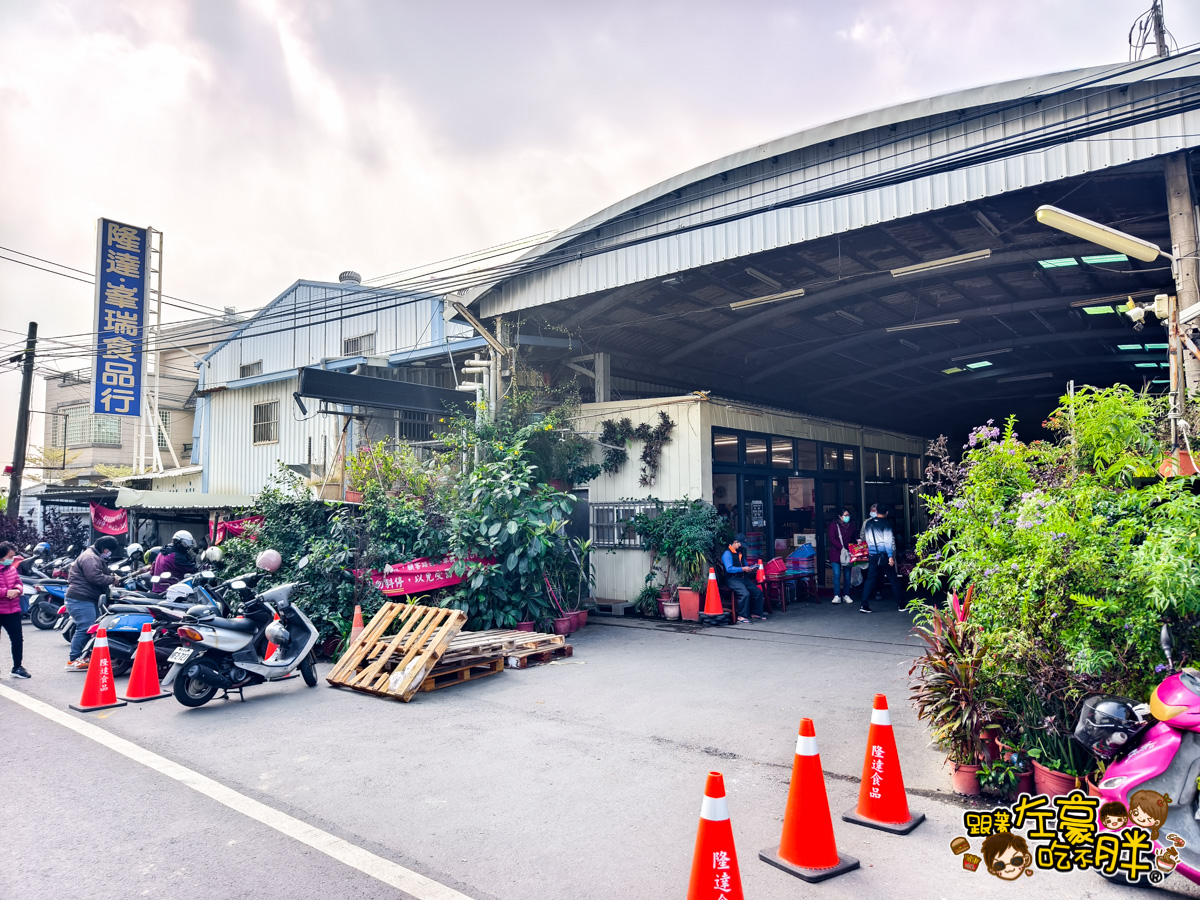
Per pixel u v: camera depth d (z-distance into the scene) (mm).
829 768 5145
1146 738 3629
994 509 4953
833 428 17281
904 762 5172
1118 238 7582
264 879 3668
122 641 8508
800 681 7688
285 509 10438
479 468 10578
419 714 6680
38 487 25297
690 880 3309
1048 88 9164
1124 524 4316
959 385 25516
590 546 12406
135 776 5152
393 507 10062
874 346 19594
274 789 4887
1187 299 8578
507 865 3789
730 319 16344
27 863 3854
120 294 19406
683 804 4551
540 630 10414
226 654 7188
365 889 3562
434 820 4355
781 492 15266
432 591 9625
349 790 4852
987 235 12117
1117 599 4109
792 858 3705
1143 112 8625
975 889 3492
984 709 4480
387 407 13438
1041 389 26125
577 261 13359
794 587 14055
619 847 3973
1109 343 19391
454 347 15438
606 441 13586
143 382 19969
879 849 3910
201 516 16609
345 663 7969
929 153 10039
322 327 19203
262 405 20203
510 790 4809
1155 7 8812
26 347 19359
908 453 21328
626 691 7375
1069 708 4344
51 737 6105
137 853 3959
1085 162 8953
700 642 10078
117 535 18203
